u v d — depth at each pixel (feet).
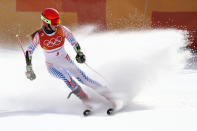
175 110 47.11
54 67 50.60
